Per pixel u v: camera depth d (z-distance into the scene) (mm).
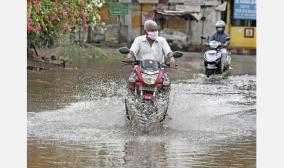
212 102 28125
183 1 81562
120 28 82312
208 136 20016
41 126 21125
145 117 20422
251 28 80375
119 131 20562
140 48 21766
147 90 20766
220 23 42344
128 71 43625
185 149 18000
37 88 31609
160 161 16406
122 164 15992
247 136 20125
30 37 38969
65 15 41125
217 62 40312
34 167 15516
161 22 82438
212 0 80875
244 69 49281
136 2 82500
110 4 79312
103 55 56812
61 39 45719
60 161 16234
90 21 44844
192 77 40562
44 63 41938
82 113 23953
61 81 35219
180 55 21859
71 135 19734
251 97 30344
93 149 17781
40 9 38500
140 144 18578
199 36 81875
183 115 23922
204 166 15969
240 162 16500
